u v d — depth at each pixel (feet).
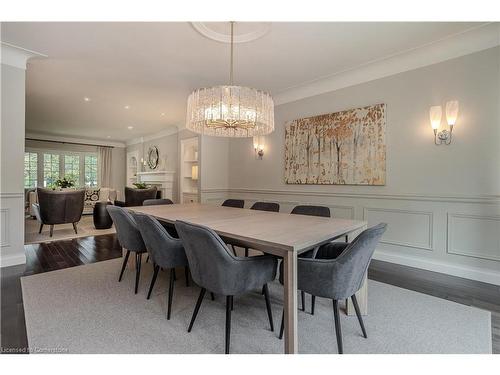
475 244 8.73
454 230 9.14
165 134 24.56
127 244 8.05
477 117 8.61
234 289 5.12
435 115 9.24
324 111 12.65
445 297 7.57
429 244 9.69
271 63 10.62
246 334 5.76
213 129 9.93
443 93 9.27
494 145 8.31
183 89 13.62
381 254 10.89
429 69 9.57
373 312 6.74
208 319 6.37
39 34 8.57
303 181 13.38
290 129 13.96
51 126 22.97
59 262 10.59
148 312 6.66
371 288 8.22
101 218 16.97
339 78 11.94
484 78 8.46
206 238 4.95
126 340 5.48
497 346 5.34
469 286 8.29
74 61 10.49
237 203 12.10
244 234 5.47
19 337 5.52
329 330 5.94
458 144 8.98
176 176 22.71
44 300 7.23
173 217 7.89
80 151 29.86
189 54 9.89
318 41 8.92
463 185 8.90
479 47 8.54
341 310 6.87
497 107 8.26
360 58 10.17
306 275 5.12
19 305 6.93
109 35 8.61
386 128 10.64
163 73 11.66
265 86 13.16
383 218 10.84
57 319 6.24
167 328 5.95
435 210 9.54
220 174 18.29
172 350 5.19
